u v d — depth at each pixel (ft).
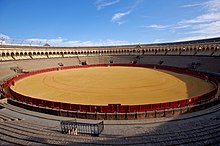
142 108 59.26
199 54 185.16
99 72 167.53
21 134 36.65
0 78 128.16
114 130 44.34
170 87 100.27
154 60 220.02
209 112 57.72
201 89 94.79
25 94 90.02
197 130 38.45
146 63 220.64
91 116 56.44
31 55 207.72
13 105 68.49
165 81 117.70
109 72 166.30
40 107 61.82
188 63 173.06
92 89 98.63
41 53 220.84
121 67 210.18
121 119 55.72
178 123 48.93
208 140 32.73
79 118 56.90
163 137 35.53
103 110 59.11
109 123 51.47
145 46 259.60
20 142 32.99
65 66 208.13
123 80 123.75
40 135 36.37
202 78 124.88
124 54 271.69
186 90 93.04
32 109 63.26
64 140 33.94
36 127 43.27
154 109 59.93
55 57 232.73
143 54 254.68
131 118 55.77
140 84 109.40
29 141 33.45
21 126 42.27
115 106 58.70
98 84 111.75
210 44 175.01
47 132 39.17
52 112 59.72
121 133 41.47
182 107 60.23
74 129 42.98
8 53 177.58
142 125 49.16
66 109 61.72
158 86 103.19
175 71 162.61
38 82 121.80
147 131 41.81
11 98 76.07
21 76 137.49
